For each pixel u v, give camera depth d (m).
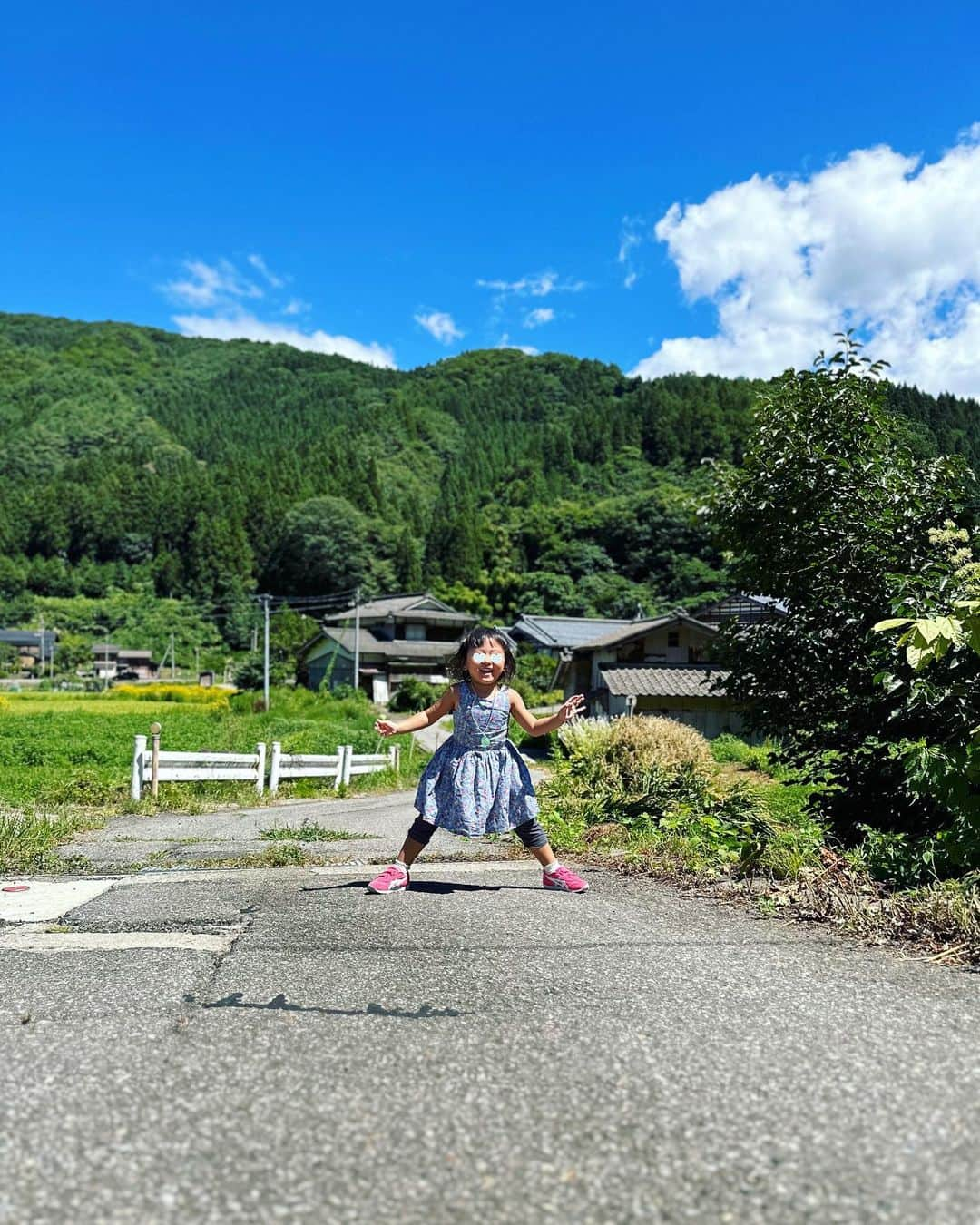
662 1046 1.73
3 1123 1.37
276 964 2.40
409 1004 2.01
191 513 107.25
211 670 86.31
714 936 2.78
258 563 98.88
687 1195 1.16
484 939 2.71
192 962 2.44
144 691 62.50
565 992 2.11
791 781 6.01
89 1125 1.37
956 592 4.35
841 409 5.88
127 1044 1.75
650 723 11.83
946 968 2.39
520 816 3.66
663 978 2.24
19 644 86.75
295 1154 1.28
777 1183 1.19
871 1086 1.52
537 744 30.52
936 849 3.59
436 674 56.59
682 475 101.38
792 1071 1.59
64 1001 2.06
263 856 5.31
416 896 3.56
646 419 117.25
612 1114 1.41
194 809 10.23
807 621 5.92
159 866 5.04
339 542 87.38
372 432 148.25
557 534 79.25
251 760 12.48
